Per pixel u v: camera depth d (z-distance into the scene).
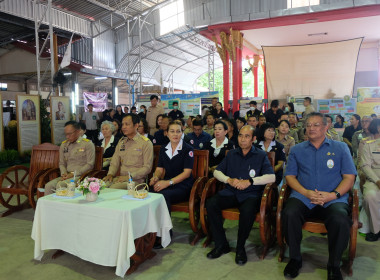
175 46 19.59
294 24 11.21
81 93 22.08
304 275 2.66
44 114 9.70
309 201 2.84
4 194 5.30
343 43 13.00
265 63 14.16
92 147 4.22
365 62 15.80
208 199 3.29
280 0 10.77
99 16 16.03
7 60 15.51
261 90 34.47
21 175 7.12
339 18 10.48
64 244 2.79
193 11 14.18
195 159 3.79
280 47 13.77
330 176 2.88
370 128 3.57
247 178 3.25
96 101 17.19
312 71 13.64
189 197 3.52
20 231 3.72
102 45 17.83
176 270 2.78
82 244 2.68
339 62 13.22
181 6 15.20
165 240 3.02
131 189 2.97
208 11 12.48
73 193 2.96
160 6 15.35
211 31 12.12
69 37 15.66
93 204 2.68
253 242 3.39
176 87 27.36
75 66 15.16
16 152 8.52
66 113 9.96
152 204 2.81
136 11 15.67
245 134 3.24
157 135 5.29
